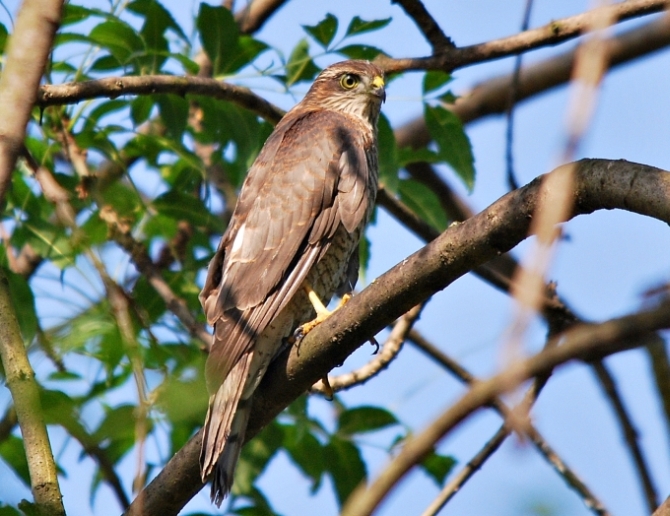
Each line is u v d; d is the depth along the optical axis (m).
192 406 5.73
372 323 7.43
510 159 9.83
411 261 7.07
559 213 3.50
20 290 8.71
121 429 6.00
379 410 10.18
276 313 9.48
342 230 10.30
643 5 9.82
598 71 3.12
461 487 9.79
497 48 10.40
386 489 3.85
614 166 6.06
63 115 10.67
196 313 11.09
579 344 4.30
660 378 5.89
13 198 10.42
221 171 13.02
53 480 7.08
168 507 8.22
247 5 13.33
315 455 10.23
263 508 9.24
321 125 10.79
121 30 9.76
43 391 6.70
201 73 12.16
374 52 10.44
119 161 10.70
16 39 6.47
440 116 10.66
